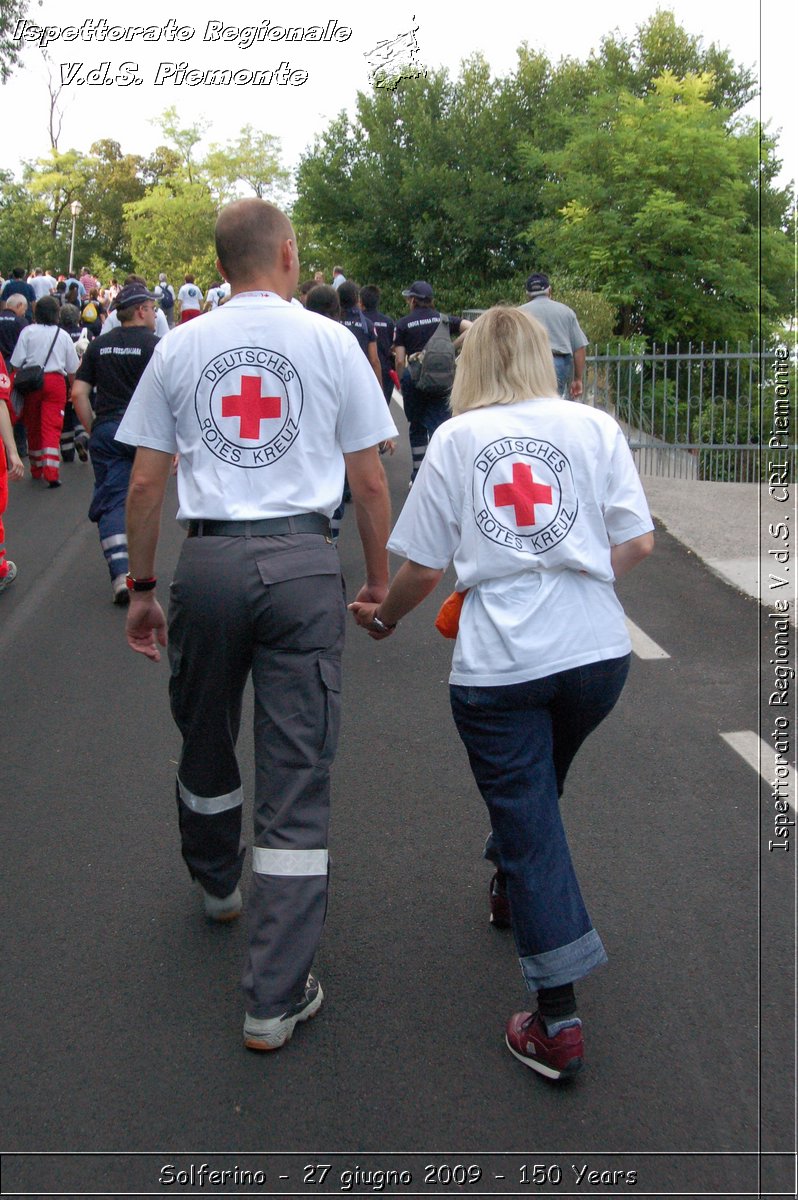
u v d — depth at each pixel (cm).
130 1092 271
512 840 272
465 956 325
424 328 1013
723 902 349
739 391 1067
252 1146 254
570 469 274
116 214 7050
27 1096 269
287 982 281
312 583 285
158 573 763
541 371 284
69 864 377
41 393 1085
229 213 297
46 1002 304
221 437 287
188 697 301
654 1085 272
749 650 591
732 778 438
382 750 469
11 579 748
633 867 370
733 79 2911
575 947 269
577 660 271
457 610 297
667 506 913
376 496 304
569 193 1898
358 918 343
